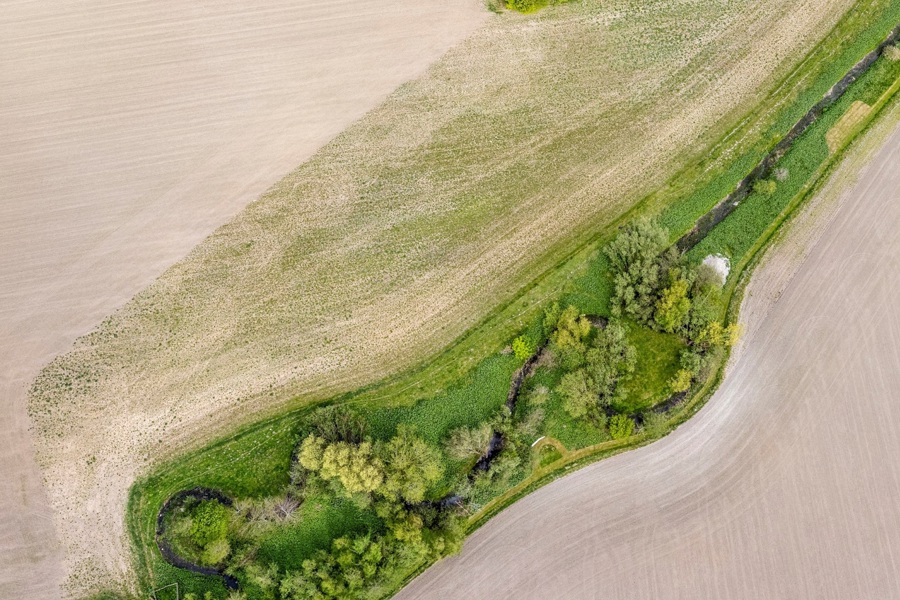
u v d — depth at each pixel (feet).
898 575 105.19
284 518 100.94
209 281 108.68
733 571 104.68
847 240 111.34
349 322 108.37
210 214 110.01
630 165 112.57
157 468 103.76
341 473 96.89
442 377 106.22
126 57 112.37
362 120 113.09
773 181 111.34
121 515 102.68
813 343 109.19
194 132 111.24
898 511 106.63
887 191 112.68
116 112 111.14
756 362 108.47
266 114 112.27
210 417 105.29
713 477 106.32
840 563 105.29
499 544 104.12
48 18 112.27
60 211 108.78
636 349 106.83
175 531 99.55
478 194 112.16
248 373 106.73
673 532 105.09
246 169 111.14
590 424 104.22
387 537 99.55
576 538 104.63
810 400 108.17
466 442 101.30
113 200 109.29
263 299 108.78
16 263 107.55
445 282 109.50
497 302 108.58
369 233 110.83
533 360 107.55
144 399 105.50
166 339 107.04
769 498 106.22
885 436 107.86
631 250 105.91
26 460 103.65
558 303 108.06
